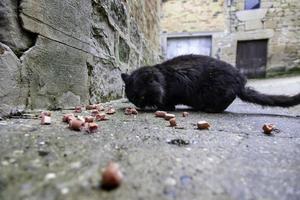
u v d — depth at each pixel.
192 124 0.46
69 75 0.55
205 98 0.66
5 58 0.38
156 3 1.71
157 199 0.18
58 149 0.27
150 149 0.28
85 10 0.60
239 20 2.67
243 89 0.65
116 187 0.19
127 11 0.94
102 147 0.28
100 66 0.71
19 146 0.27
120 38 0.88
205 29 2.80
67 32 0.53
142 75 0.65
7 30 0.39
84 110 0.55
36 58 0.45
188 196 0.18
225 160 0.26
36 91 0.45
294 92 1.22
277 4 2.51
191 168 0.23
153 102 0.65
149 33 1.44
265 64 2.64
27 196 0.17
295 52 2.49
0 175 0.20
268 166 0.24
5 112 0.39
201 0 2.78
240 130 0.42
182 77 0.67
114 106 0.70
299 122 0.53
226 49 2.74
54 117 0.43
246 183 0.20
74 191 0.18
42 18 0.45
